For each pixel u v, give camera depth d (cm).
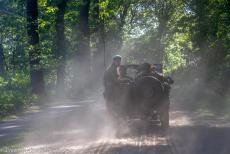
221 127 2203
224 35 3997
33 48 4553
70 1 5922
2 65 6303
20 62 5744
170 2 8094
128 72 2545
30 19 4656
